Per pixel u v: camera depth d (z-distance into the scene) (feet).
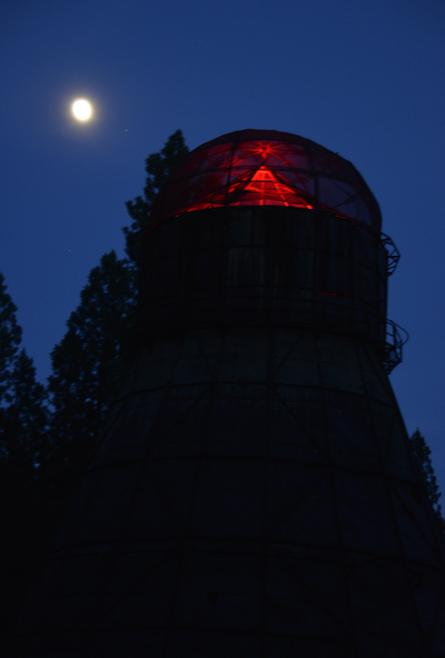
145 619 81.05
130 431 97.45
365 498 90.48
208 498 87.20
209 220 103.65
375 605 83.46
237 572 82.23
